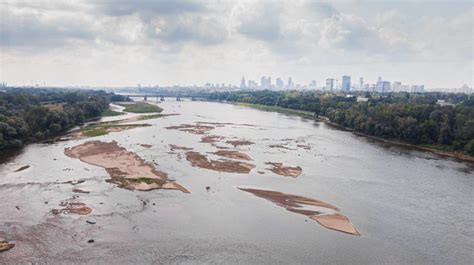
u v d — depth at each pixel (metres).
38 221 56.22
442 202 68.81
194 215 59.75
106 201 64.94
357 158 104.94
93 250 48.19
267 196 69.25
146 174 81.25
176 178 79.56
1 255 46.34
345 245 51.19
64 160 93.69
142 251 48.25
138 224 55.94
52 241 50.22
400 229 56.72
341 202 67.50
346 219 59.56
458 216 62.28
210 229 54.94
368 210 63.97
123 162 91.75
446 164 99.88
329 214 61.44
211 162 94.19
